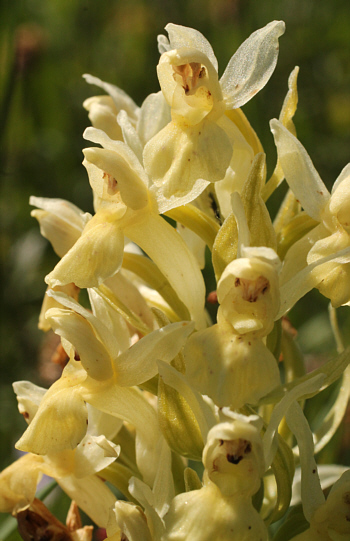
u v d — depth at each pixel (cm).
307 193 15
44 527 17
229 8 35
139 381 15
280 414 15
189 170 15
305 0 37
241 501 15
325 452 20
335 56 37
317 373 15
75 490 17
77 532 17
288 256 16
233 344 15
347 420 22
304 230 16
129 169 16
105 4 39
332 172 34
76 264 15
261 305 15
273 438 15
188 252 16
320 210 15
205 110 15
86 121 36
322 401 21
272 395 15
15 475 17
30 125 34
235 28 35
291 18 37
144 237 16
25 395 17
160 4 38
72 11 38
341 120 36
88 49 38
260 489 15
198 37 16
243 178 16
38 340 31
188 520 14
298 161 15
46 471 17
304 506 15
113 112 18
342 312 27
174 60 15
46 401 15
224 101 15
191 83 15
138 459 16
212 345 15
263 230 15
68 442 15
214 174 15
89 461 16
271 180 16
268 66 15
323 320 28
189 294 16
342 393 17
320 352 27
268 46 15
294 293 15
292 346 18
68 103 36
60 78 36
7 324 30
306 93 36
